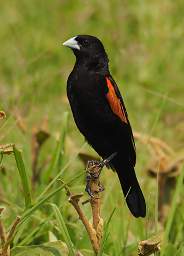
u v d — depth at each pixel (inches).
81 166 478.3
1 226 302.0
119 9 804.6
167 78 703.1
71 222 398.0
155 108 647.1
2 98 591.2
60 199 408.8
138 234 391.9
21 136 481.7
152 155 471.5
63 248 314.3
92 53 398.0
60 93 665.6
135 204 373.1
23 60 652.7
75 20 831.1
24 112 556.4
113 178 455.5
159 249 327.3
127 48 727.7
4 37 786.2
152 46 746.2
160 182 439.8
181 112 634.8
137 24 782.5
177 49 745.6
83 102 391.9
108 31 782.5
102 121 392.2
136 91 669.3
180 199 440.5
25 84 588.1
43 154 486.9
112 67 708.0
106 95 389.7
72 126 566.6
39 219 390.0
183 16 789.2
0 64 725.9
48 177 416.5
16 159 311.1
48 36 788.6
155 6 794.2
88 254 324.2
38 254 311.4
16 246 322.0
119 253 359.3
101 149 402.6
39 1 874.1
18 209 401.7
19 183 431.8
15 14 845.2
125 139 396.5
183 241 379.6
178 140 586.9
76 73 396.2
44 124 468.8
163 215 436.1
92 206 308.2
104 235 309.3
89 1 841.5
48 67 719.1
